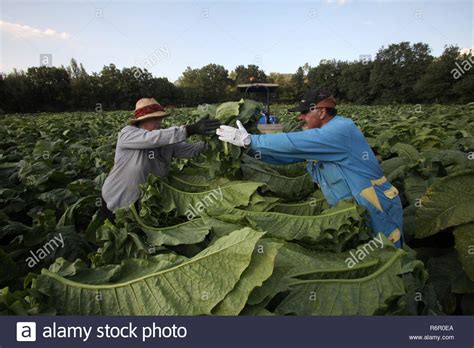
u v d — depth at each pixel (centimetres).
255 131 361
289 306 220
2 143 1053
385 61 5309
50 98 5078
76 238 359
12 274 283
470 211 299
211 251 215
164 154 373
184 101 5909
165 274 211
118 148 363
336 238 280
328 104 333
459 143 573
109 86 5153
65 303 205
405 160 490
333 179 321
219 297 200
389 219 316
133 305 204
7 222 401
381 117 1577
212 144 338
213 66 7056
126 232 245
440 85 4628
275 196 367
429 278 329
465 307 312
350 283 238
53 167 637
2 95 4753
